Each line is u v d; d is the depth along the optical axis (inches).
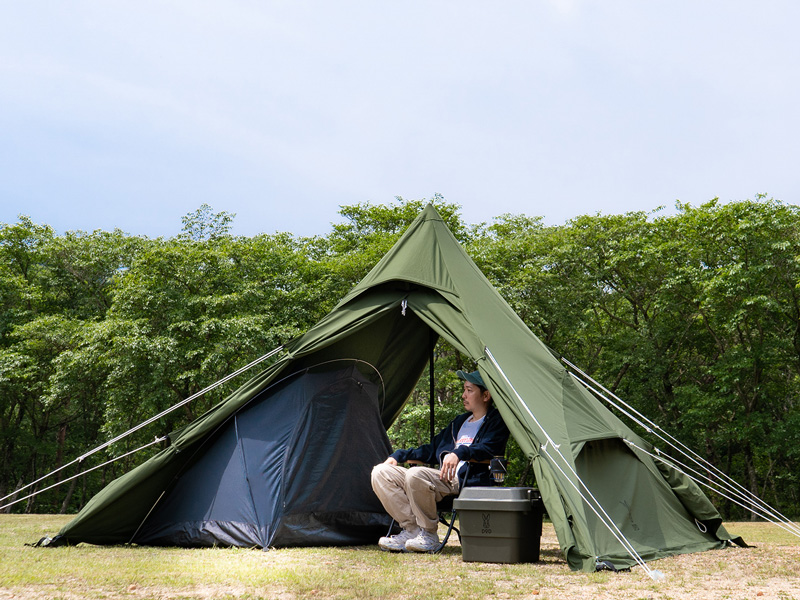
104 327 745.6
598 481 209.6
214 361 706.2
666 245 770.2
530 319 797.2
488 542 187.0
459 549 226.2
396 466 224.2
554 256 831.1
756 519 820.0
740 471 990.4
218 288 814.5
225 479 228.1
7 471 1055.6
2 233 998.4
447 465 208.1
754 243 717.3
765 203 730.2
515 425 203.2
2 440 1032.8
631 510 217.3
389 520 258.4
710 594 138.6
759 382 801.6
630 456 232.8
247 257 845.8
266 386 239.0
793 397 904.9
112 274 959.0
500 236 993.5
